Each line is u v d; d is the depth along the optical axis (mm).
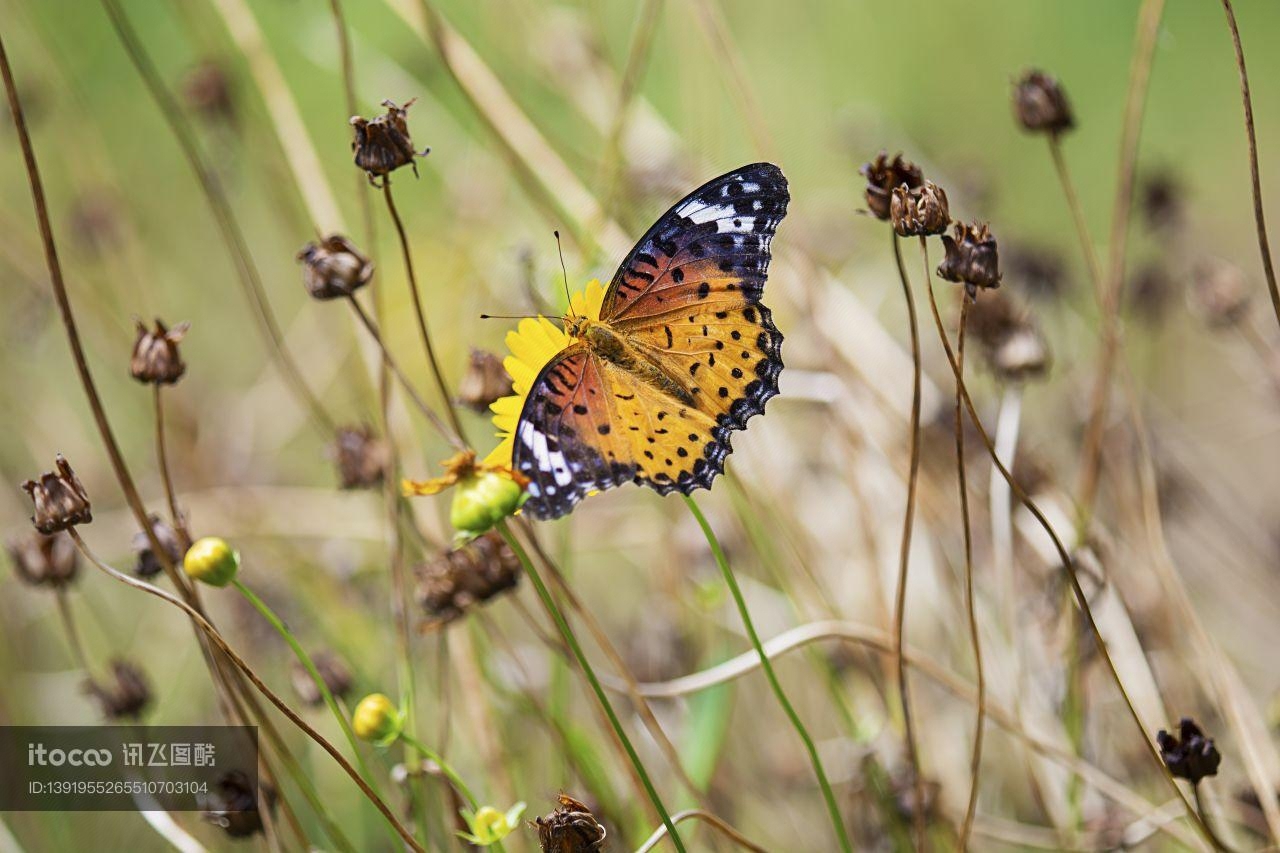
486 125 824
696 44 883
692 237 714
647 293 715
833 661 804
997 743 812
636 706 744
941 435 828
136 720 757
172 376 711
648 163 861
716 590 793
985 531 827
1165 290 881
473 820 697
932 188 685
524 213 885
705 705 766
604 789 761
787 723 832
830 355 826
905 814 765
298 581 846
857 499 810
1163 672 810
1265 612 866
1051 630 793
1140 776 795
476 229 892
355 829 805
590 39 894
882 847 781
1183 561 872
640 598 884
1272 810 747
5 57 687
